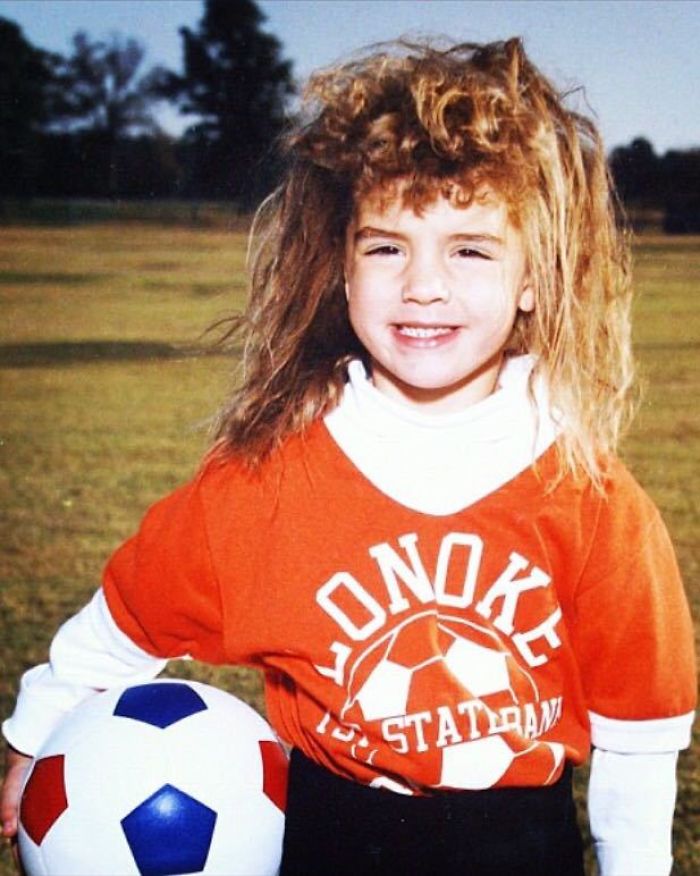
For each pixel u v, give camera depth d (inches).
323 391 71.7
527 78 72.8
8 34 1151.0
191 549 71.6
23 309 569.0
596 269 74.9
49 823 74.8
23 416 318.3
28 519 220.2
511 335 72.9
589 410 71.1
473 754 68.0
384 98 69.2
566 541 67.4
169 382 369.7
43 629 163.9
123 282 676.1
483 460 68.1
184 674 146.9
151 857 73.9
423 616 67.4
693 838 114.6
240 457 71.3
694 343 416.2
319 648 68.5
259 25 1054.4
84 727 77.0
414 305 67.2
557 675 69.1
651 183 745.0
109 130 1148.5
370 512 68.3
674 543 202.5
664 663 68.8
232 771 76.1
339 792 72.2
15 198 1123.9
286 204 76.7
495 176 66.3
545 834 70.6
